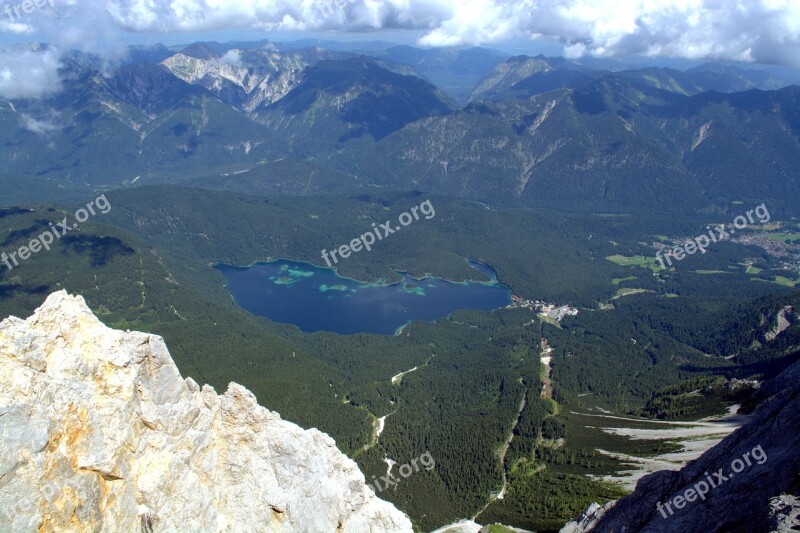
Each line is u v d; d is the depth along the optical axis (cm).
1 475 5538
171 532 6688
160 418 7300
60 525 5809
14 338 6241
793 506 7931
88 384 6625
